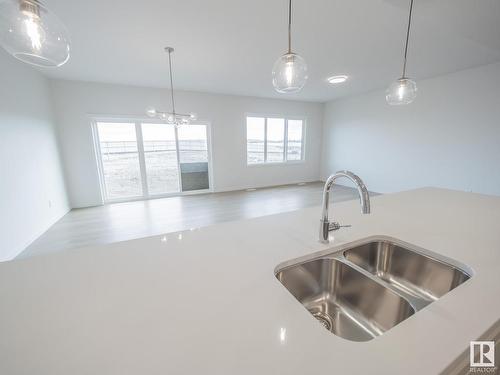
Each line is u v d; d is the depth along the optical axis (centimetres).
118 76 382
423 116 428
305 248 99
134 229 337
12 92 274
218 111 532
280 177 646
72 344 51
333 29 233
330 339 51
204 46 270
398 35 246
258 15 207
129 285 73
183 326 55
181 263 87
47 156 354
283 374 43
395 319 75
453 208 156
